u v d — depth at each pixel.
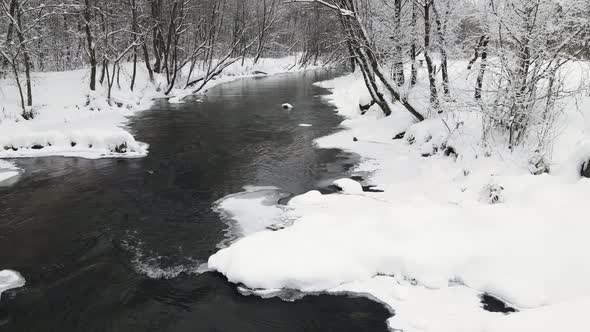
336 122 22.06
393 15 17.12
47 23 34.38
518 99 10.45
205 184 12.74
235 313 6.69
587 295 5.95
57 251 8.76
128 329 6.39
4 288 7.45
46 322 6.58
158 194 11.97
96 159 15.69
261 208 10.62
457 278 7.02
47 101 22.41
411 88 16.31
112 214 10.62
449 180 11.16
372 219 8.78
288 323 6.43
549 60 10.53
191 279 7.62
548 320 4.99
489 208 8.34
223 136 19.12
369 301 6.75
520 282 6.47
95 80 26.16
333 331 6.21
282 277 7.16
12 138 16.64
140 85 30.92
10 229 9.80
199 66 43.72
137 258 8.41
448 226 8.08
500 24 10.78
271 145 17.36
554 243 6.92
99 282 7.61
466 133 12.59
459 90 12.88
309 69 64.75
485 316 6.07
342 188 11.80
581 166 8.50
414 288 6.89
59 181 13.23
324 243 7.93
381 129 18.00
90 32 24.56
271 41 61.91
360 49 16.91
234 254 7.79
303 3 17.03
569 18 10.16
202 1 39.31
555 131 10.66
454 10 14.88
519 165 10.23
